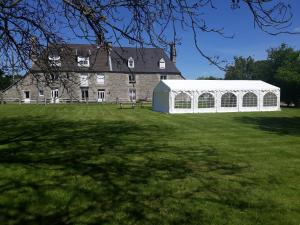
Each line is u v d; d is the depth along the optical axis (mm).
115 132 14211
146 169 7996
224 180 7148
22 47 7102
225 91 28500
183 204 5719
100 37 4797
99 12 4602
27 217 5156
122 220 5074
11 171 7672
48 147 10555
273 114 25484
